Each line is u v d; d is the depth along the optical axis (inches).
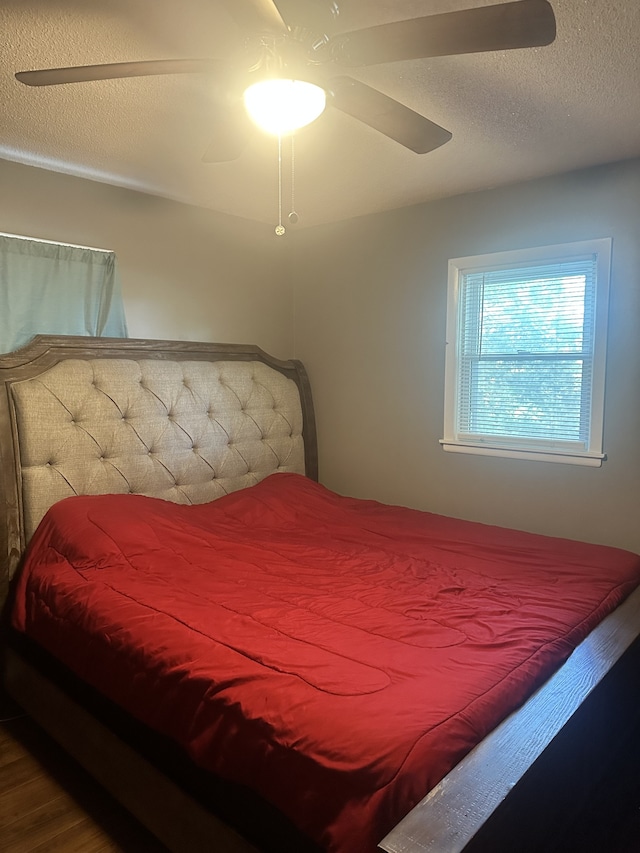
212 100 74.5
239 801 52.8
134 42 61.4
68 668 76.7
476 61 64.5
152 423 108.1
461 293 115.3
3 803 71.7
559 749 50.8
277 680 53.7
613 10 54.7
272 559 89.1
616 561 85.8
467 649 59.7
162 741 61.5
